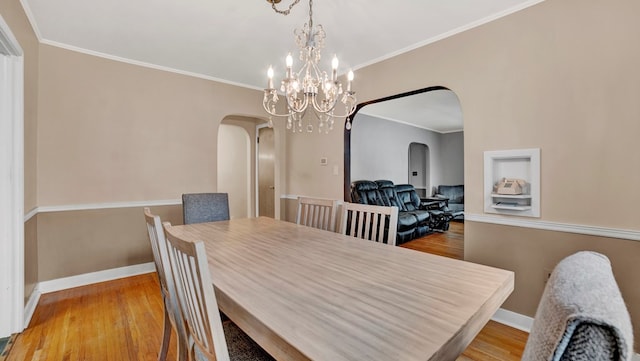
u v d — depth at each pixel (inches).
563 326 14.8
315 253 61.1
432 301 38.6
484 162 90.4
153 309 94.7
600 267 20.8
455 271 50.2
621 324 13.8
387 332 31.0
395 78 114.2
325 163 148.3
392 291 41.8
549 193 78.6
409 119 252.4
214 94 147.4
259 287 43.1
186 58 122.6
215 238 74.4
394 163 254.5
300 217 101.0
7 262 78.8
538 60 79.9
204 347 38.2
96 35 102.4
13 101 79.5
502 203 87.5
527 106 82.0
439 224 230.1
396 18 90.0
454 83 97.3
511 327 84.9
